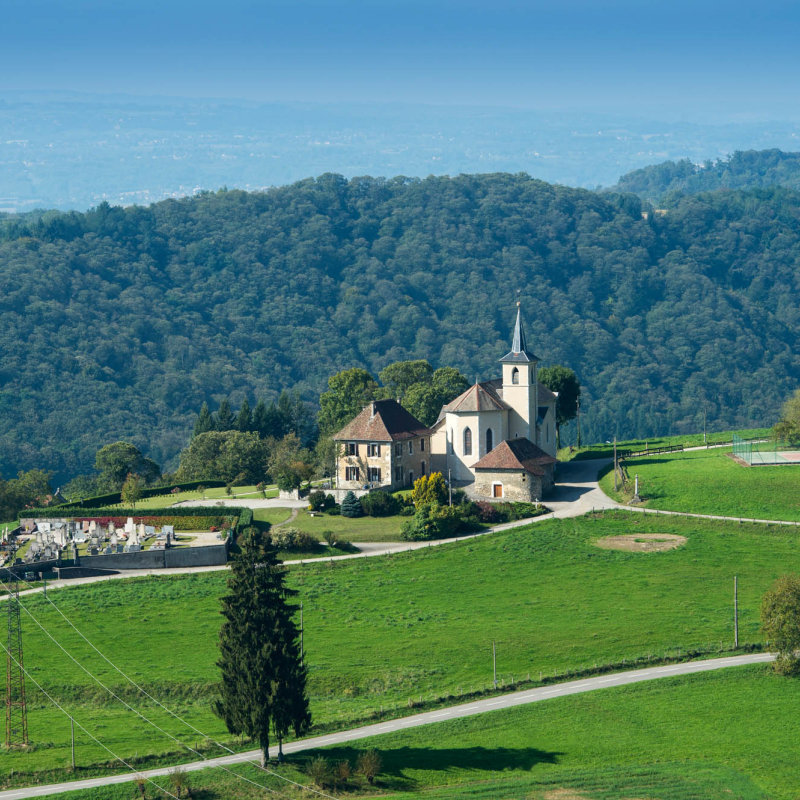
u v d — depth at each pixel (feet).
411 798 479.00
